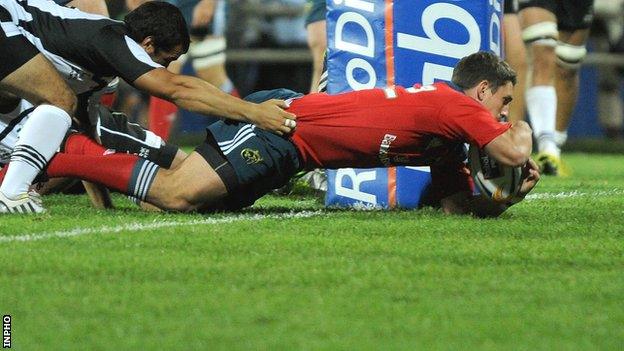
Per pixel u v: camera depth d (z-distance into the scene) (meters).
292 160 18.50
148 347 10.77
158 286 13.13
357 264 14.41
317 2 31.72
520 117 30.56
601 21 47.19
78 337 11.10
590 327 11.56
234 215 18.86
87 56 18.25
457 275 13.87
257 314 11.93
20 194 18.38
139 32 18.55
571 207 20.78
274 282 13.38
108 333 11.24
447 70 20.03
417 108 17.89
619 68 48.28
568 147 45.72
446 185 19.08
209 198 18.69
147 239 15.97
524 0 32.12
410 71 19.91
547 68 31.92
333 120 18.20
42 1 18.58
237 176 18.41
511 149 17.17
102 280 13.42
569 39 33.06
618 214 19.58
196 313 11.98
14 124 20.56
